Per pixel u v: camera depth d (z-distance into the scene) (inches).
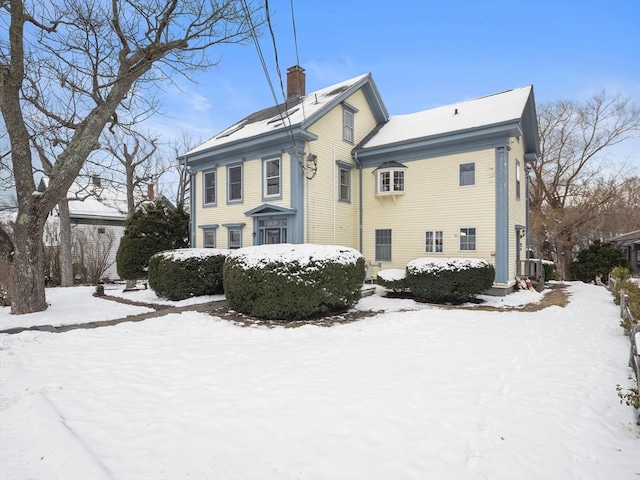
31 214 371.9
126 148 733.9
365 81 629.9
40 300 379.6
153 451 118.4
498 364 208.5
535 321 330.0
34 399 156.1
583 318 344.5
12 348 239.3
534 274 586.9
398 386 173.5
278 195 545.0
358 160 614.2
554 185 1076.5
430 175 550.3
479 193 508.4
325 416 142.3
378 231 602.2
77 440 123.3
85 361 211.8
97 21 388.8
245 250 388.8
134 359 216.1
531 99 577.9
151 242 615.2
